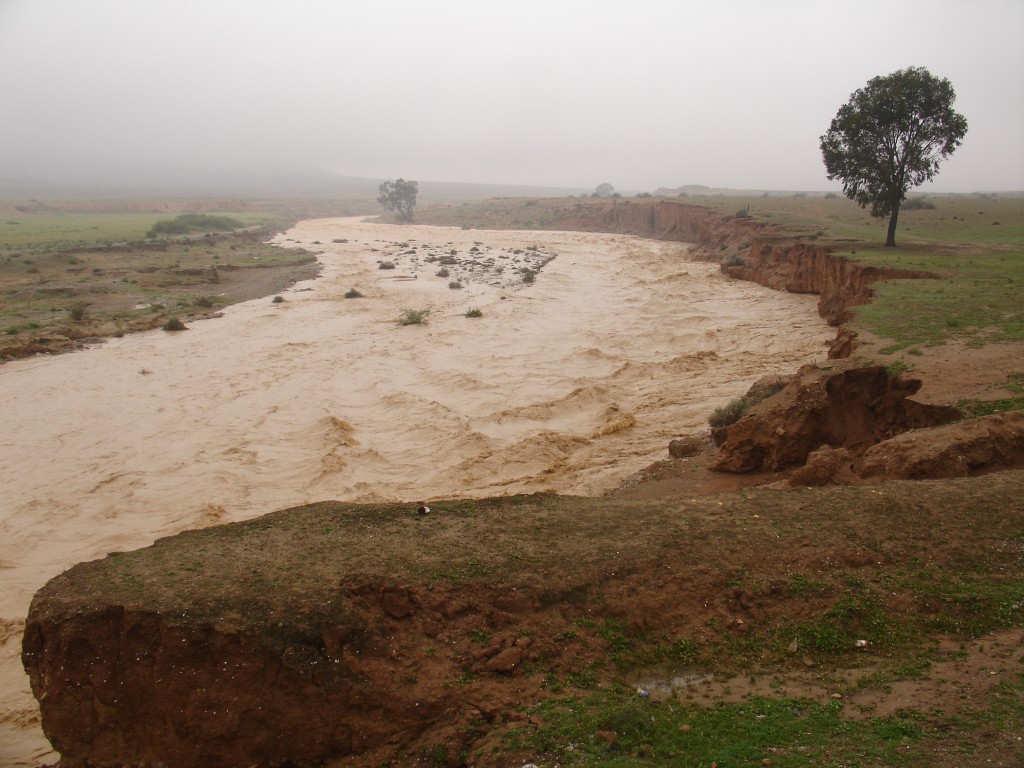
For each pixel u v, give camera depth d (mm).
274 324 43844
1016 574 10281
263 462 23547
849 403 19297
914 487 12656
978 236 54094
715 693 8852
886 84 44062
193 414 28141
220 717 8750
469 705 8797
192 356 36469
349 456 23547
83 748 9047
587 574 10523
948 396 17312
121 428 26703
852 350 22953
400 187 147250
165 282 56156
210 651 8945
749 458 18516
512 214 138375
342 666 8961
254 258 73625
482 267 68375
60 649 9094
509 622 9867
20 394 30375
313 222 147125
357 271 66625
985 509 11703
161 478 22391
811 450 18172
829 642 9492
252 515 19703
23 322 42031
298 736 8742
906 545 11039
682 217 91250
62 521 19688
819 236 54938
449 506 13281
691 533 11633
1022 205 85062
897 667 8883
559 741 8078
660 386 30312
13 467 23297
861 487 12969
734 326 40344
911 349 21281
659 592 10305
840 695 8445
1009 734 7090
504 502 13477
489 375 32594
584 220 118875
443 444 24359
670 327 41344
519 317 45281
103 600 9469
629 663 9477
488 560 10828
